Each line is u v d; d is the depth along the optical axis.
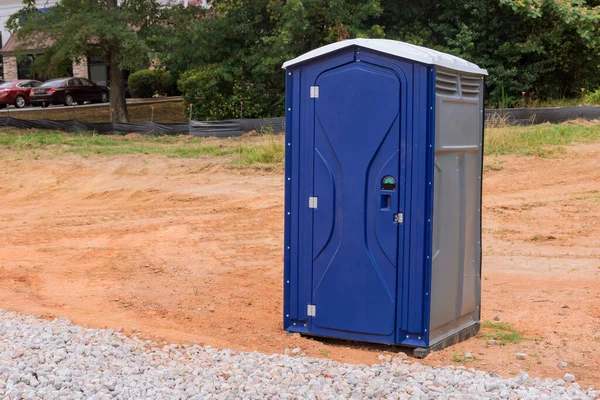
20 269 10.35
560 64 27.39
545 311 7.89
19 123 26.45
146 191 16.34
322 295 6.75
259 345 6.88
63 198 16.38
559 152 17.86
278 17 27.80
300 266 6.85
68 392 5.20
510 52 26.98
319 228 6.69
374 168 6.42
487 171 16.45
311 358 6.31
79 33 25.97
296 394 5.25
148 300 8.70
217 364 6.11
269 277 9.69
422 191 6.24
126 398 5.11
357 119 6.43
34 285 9.55
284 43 26.00
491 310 8.03
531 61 27.78
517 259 10.31
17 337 6.63
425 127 6.19
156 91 39.94
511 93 27.48
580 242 11.13
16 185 17.69
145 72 39.44
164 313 8.16
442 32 28.05
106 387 5.34
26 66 45.25
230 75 27.55
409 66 6.22
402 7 28.41
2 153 20.98
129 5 27.58
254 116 28.08
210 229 12.76
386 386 5.39
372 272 6.49
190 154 20.23
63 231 13.05
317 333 6.84
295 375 5.71
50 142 22.42
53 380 5.39
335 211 6.61
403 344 6.43
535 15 25.39
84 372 5.66
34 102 36.78
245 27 27.89
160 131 24.55
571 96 28.25
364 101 6.39
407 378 5.62
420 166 6.23
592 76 27.86
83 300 8.82
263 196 15.21
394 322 6.45
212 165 18.53
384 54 6.29
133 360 6.15
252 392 5.28
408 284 6.37
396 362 6.18
